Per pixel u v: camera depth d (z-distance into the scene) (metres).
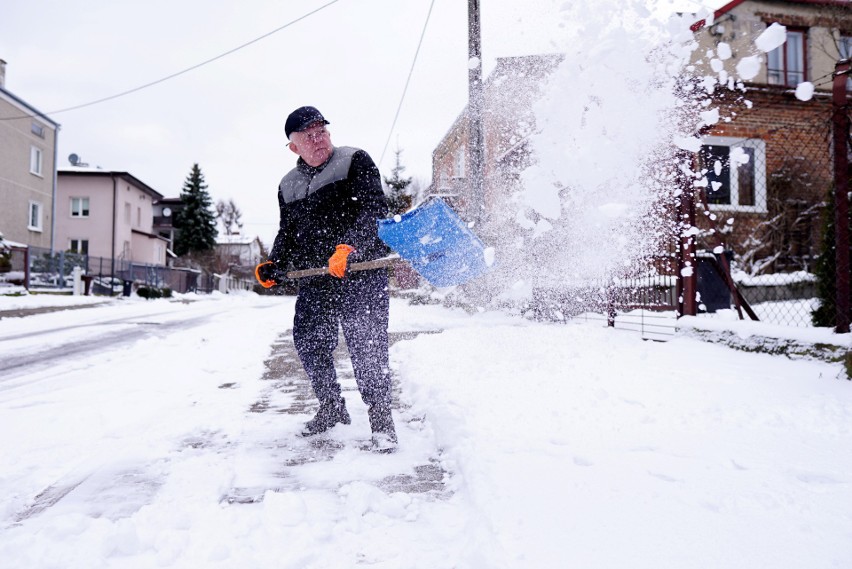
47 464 2.39
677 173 2.99
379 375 2.58
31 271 20.09
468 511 1.86
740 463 2.09
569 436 2.46
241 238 72.62
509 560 1.39
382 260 2.46
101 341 7.01
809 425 2.59
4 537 1.69
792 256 8.61
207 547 1.58
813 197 7.74
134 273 27.89
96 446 2.65
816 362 4.09
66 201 31.11
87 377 4.46
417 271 2.66
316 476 2.21
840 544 1.45
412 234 2.54
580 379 3.66
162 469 2.28
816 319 4.79
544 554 1.42
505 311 7.77
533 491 1.84
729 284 5.59
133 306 15.27
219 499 1.96
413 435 2.78
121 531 1.58
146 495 2.02
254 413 3.25
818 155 7.42
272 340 7.01
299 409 3.35
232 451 2.53
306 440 2.69
